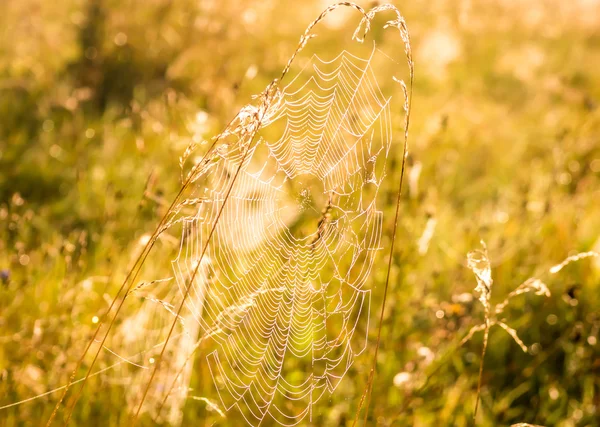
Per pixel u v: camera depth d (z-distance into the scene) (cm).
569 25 1076
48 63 665
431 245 426
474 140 675
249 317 312
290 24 823
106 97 648
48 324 321
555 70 907
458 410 334
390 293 359
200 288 281
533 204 452
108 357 304
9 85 611
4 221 398
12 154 523
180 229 355
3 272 313
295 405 317
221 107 494
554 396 352
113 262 362
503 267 404
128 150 520
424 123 656
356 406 321
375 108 490
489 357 374
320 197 357
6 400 287
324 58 735
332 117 375
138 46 669
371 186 384
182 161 212
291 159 353
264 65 673
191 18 687
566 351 371
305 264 346
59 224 454
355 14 819
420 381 334
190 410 304
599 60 947
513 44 975
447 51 827
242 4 732
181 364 302
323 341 336
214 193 286
